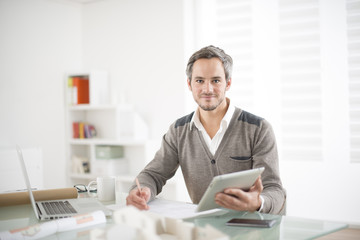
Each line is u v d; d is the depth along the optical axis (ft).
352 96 10.50
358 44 10.39
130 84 13.43
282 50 11.23
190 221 4.08
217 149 5.69
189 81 5.72
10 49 12.38
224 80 5.49
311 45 10.88
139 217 3.10
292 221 4.07
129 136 12.62
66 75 13.79
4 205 5.12
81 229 3.94
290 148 11.27
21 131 12.66
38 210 4.71
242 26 11.81
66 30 14.06
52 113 13.64
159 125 12.83
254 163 5.41
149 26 12.91
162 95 12.73
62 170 13.94
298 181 11.19
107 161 12.83
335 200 10.78
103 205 4.90
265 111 11.54
